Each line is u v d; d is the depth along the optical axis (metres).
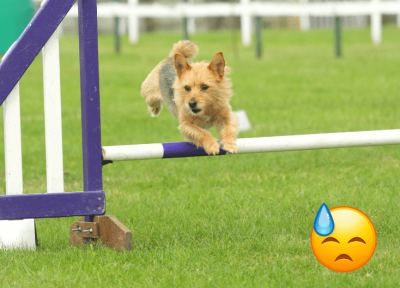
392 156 12.72
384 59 31.05
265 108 19.58
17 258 6.86
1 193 10.52
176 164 12.69
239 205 9.06
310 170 11.80
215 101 7.43
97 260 6.71
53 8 6.98
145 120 18.14
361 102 20.02
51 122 7.17
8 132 7.00
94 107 7.13
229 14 36.84
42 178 11.59
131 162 13.03
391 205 8.70
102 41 41.03
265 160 12.74
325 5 35.56
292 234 7.68
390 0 36.59
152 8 36.44
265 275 6.13
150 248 7.23
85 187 7.34
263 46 37.81
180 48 8.69
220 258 6.78
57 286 6.01
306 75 27.05
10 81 6.88
